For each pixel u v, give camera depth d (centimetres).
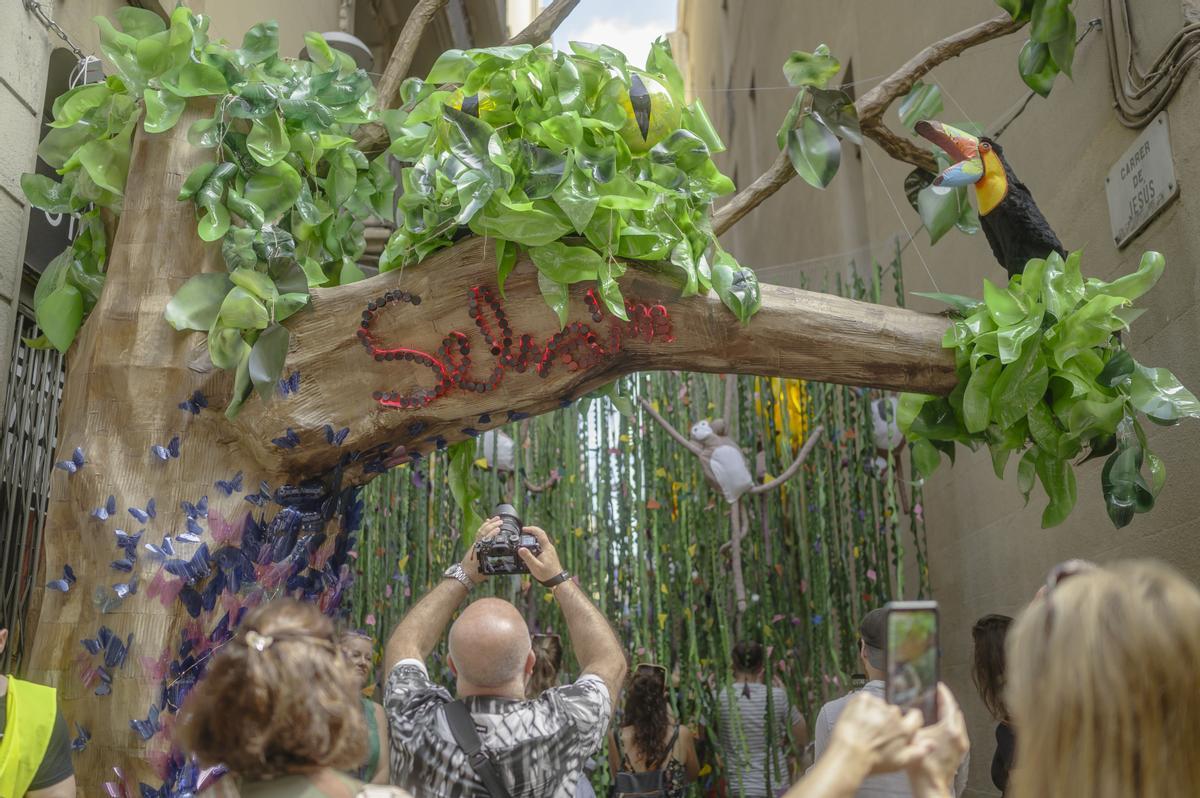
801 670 504
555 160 262
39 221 393
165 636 267
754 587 512
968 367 289
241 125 300
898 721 120
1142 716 106
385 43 1034
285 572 282
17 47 364
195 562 271
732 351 283
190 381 286
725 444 483
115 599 268
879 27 698
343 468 293
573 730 198
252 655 138
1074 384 278
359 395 284
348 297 288
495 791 189
